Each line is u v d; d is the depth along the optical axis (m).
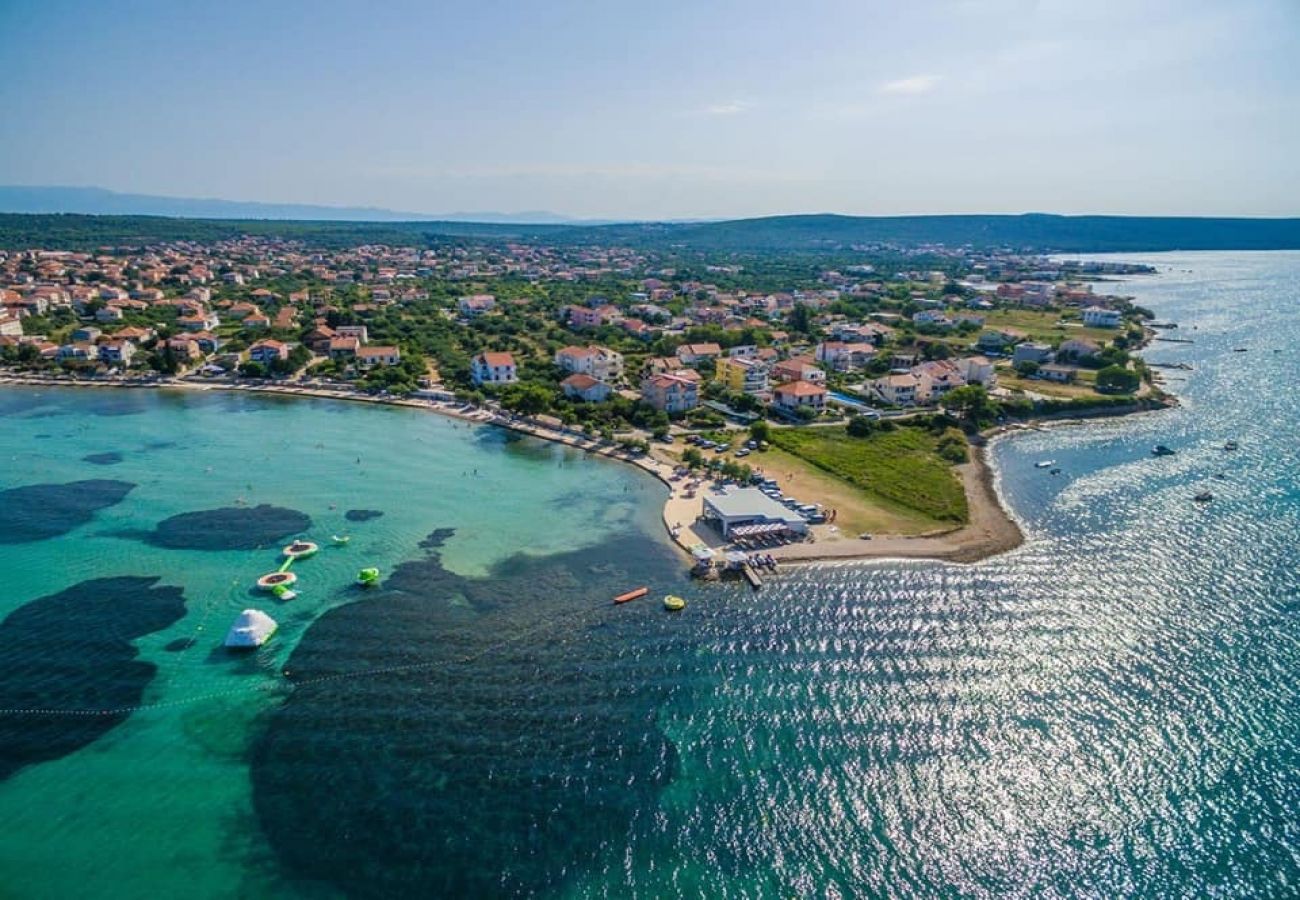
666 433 141.12
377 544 95.94
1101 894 46.91
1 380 181.25
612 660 71.06
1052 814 52.91
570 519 105.69
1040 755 58.34
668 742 59.84
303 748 58.72
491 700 64.88
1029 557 92.69
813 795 54.59
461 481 120.38
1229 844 50.25
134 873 47.38
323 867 47.94
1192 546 94.50
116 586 83.62
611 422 148.62
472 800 53.59
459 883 46.94
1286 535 97.12
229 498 110.50
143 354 198.88
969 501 111.38
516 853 49.25
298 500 110.31
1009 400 157.62
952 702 64.75
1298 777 55.69
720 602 82.19
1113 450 136.00
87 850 49.06
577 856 49.16
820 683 67.50
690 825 51.88
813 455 129.88
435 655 71.56
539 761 57.59
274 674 68.19
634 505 111.31
